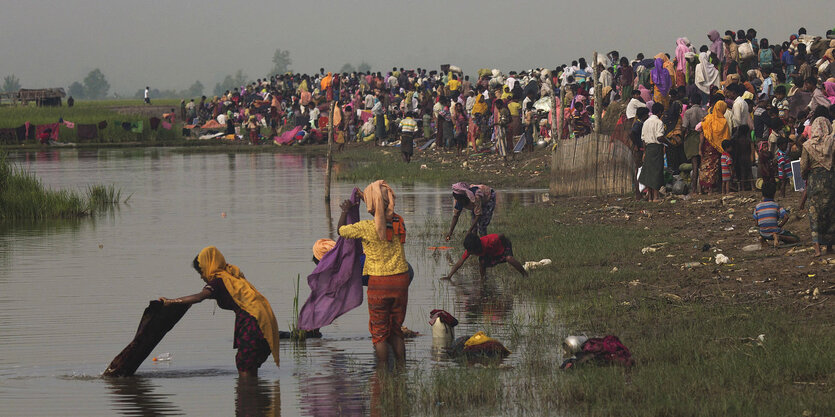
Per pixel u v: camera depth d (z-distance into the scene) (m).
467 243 31.06
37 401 18.84
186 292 30.61
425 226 44.56
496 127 80.50
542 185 64.12
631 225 40.72
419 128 103.56
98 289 31.06
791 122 48.84
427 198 58.28
